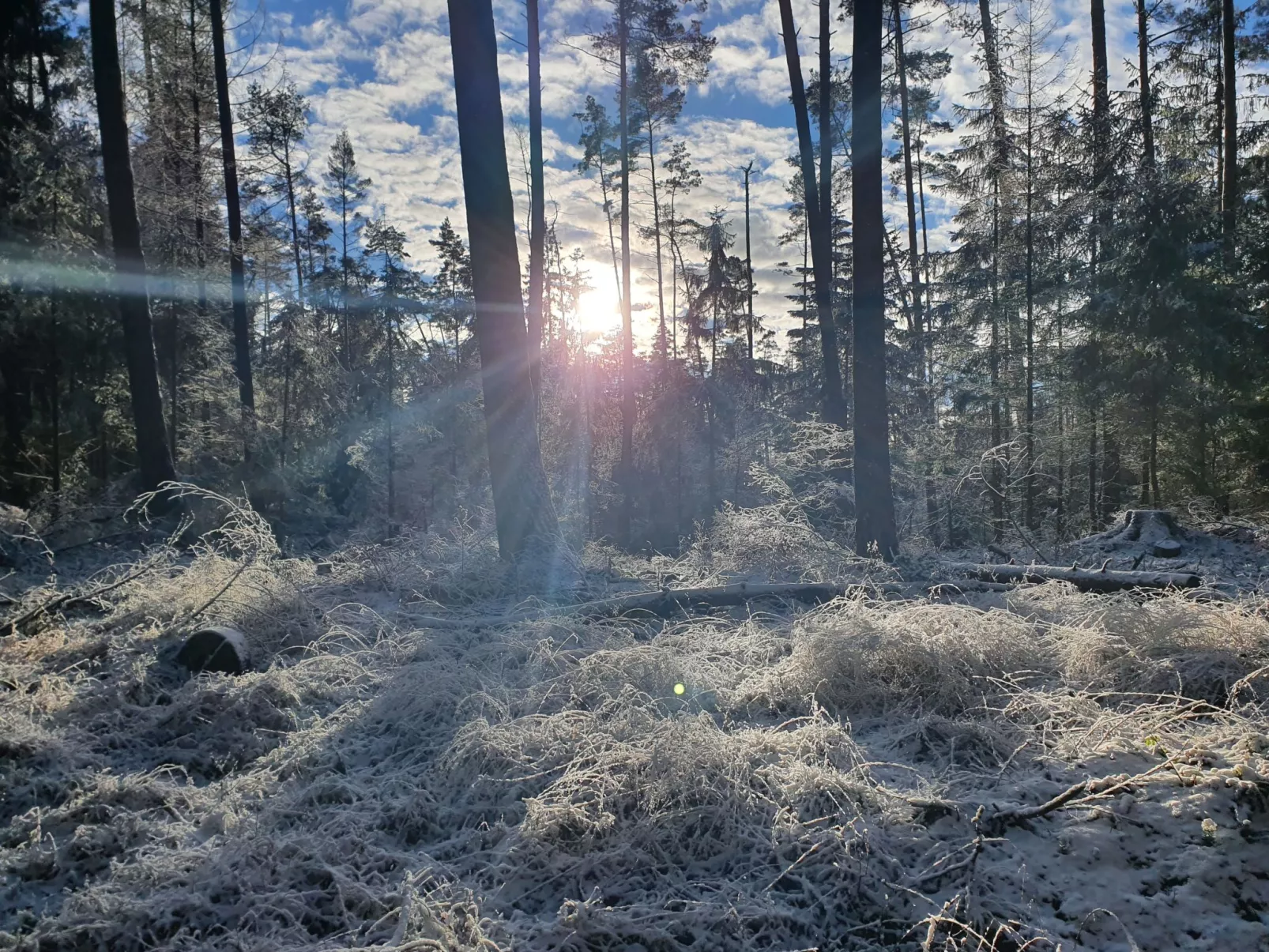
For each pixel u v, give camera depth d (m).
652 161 25.88
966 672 3.98
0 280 13.88
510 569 6.98
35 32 16.27
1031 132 16.00
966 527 13.97
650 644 4.60
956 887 2.52
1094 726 3.31
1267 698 3.52
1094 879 2.52
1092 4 16.41
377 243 28.12
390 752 3.64
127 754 3.63
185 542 9.16
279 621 5.28
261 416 19.58
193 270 17.16
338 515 16.84
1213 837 2.62
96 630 5.23
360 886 2.54
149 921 2.42
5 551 7.33
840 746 3.32
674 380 25.17
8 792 3.21
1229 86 16.08
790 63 14.23
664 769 2.95
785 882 2.62
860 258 8.42
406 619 5.64
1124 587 5.84
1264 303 14.41
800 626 4.75
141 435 10.37
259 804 3.09
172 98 16.77
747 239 28.41
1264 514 12.09
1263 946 2.28
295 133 22.39
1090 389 14.86
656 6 17.86
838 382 14.11
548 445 23.66
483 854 2.77
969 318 18.56
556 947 2.29
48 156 15.03
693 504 24.00
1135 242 13.88
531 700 3.89
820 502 11.44
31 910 2.57
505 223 7.46
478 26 7.32
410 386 26.61
